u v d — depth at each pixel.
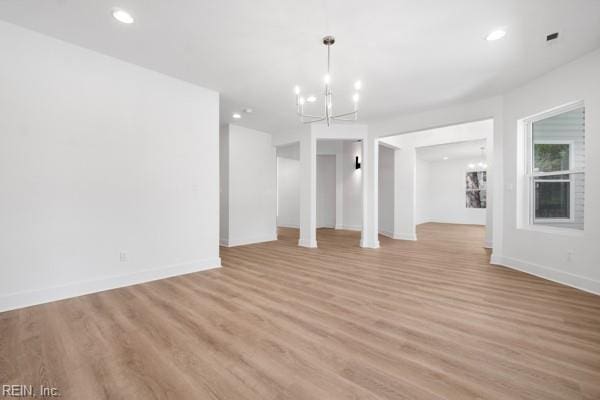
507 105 4.00
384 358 1.71
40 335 1.98
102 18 2.35
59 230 2.70
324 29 2.47
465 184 10.69
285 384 1.46
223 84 3.75
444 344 1.88
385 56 2.95
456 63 3.10
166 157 3.50
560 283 3.25
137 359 1.69
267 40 2.66
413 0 2.10
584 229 3.02
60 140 2.71
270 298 2.76
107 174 3.02
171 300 2.70
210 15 2.29
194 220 3.79
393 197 7.30
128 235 3.18
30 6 2.20
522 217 3.93
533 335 2.00
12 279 2.45
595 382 1.47
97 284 2.93
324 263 4.29
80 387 1.44
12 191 2.46
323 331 2.06
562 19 2.32
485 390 1.41
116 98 3.07
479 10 2.21
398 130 5.25
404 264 4.23
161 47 2.82
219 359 1.70
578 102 3.10
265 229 6.62
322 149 9.08
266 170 6.61
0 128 2.40
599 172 2.86
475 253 5.10
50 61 2.65
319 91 3.92
